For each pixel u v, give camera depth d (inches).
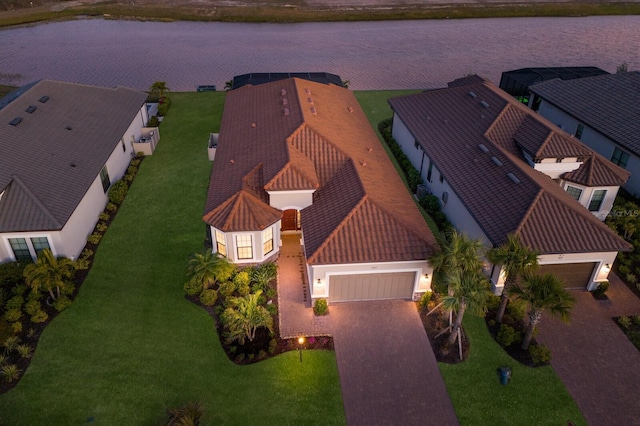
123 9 3656.5
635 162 1318.9
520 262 852.6
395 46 2908.5
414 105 1600.6
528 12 3688.5
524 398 827.4
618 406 817.5
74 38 3011.8
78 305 990.4
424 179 1432.1
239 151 1282.0
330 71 2454.5
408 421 789.9
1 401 798.5
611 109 1465.3
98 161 1270.9
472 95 1486.2
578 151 1196.5
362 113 1588.3
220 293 1019.9
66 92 1482.5
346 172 1145.4
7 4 3757.4
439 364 884.0
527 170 1138.0
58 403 799.1
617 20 3580.2
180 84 2272.4
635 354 910.4
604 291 1027.9
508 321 965.2
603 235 984.3
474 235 1104.2
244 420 783.1
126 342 911.7
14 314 933.8
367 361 887.1
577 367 883.4
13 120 1227.9
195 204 1326.3
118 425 770.8
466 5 3890.3
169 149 1620.3
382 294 1015.6
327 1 4018.2
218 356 888.9
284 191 1080.8
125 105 1594.5
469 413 802.8
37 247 1040.2
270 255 1107.9
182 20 3452.3
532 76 1924.2
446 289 957.2
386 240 966.4
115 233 1206.9
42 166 1143.0
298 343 914.7
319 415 794.2
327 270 954.7
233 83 1947.6
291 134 1217.4
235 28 3287.4
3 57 2632.9
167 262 1115.3
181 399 811.4
